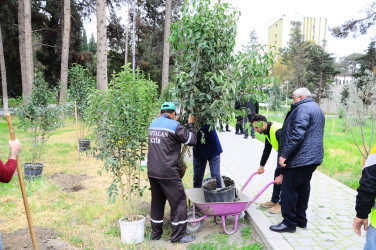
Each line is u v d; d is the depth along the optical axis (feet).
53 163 29.86
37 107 25.16
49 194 20.38
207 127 16.20
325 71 184.24
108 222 15.99
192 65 13.48
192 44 13.69
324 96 178.70
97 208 17.60
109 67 125.59
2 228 14.97
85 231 14.90
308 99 13.33
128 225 13.60
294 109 13.35
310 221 15.10
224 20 13.75
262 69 13.41
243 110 14.90
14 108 25.27
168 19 84.84
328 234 13.61
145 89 14.79
